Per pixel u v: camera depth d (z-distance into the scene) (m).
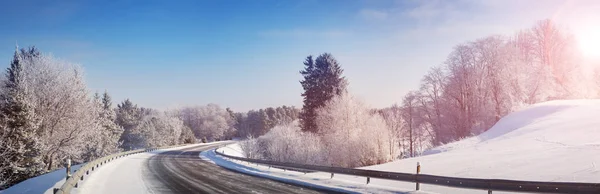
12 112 34.50
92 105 47.69
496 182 14.23
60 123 43.72
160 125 104.19
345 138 49.62
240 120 174.25
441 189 17.23
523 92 51.03
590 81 56.62
